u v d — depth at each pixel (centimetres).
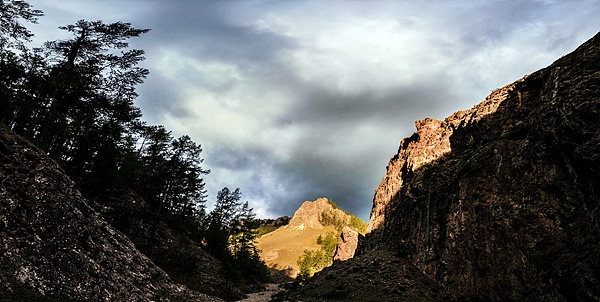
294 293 5222
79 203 2588
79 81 3534
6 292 1567
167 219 5491
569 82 2841
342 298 4422
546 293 2558
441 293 4188
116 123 4266
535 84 4506
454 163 5572
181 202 5588
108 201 4234
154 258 4534
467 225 4088
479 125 5384
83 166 4366
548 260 2602
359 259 6022
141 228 4919
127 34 3572
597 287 2031
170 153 5309
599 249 2095
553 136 2814
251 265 8212
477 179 4256
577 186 2550
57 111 3803
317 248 18688
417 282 4619
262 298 5347
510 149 3903
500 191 3706
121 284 2339
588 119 2473
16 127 4350
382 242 6869
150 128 5959
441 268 4422
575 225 2484
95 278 2147
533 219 2950
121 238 2962
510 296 3092
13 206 2033
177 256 5056
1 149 2269
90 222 2611
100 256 2398
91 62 3528
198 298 3250
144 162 6128
